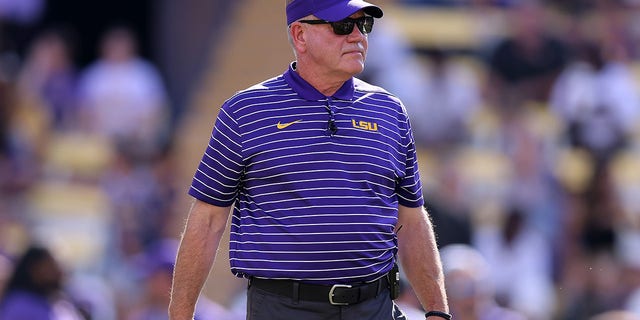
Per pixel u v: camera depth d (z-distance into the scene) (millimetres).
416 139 45625
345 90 15945
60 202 46625
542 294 40062
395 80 45375
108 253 40844
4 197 46062
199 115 50094
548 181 44438
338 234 15367
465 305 27297
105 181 44219
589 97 47531
